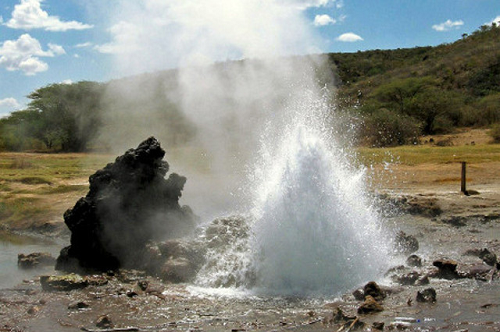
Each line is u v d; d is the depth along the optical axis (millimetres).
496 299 7281
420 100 47656
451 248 10445
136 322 6648
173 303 7309
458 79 62906
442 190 17469
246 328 6375
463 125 46719
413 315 6703
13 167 29469
